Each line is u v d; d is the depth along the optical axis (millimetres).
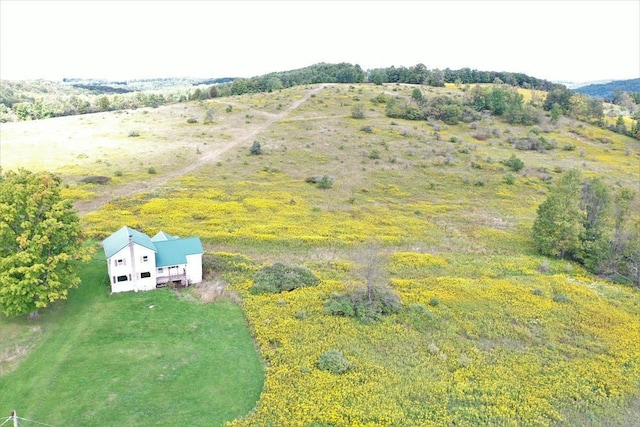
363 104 160000
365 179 98125
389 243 67750
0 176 47156
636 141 142625
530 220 81625
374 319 45438
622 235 63281
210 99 178000
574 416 34594
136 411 32438
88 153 105688
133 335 41281
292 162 105500
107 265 52156
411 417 32938
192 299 48062
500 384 37219
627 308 51969
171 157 105500
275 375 36250
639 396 37219
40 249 41344
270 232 67562
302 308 46594
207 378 36250
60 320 42844
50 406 32531
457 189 95875
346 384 35688
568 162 116562
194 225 68312
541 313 49000
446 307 48969
